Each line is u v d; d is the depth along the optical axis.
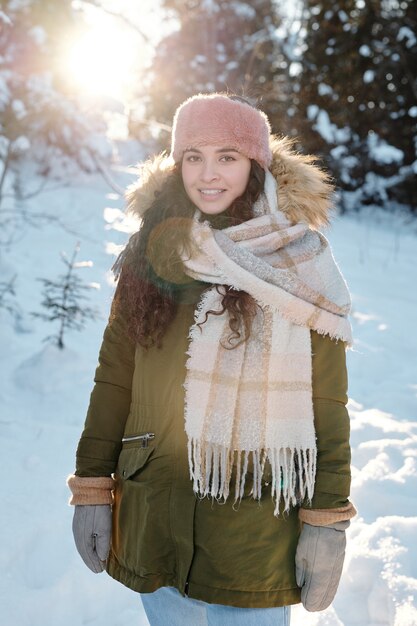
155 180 2.00
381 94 15.39
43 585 2.65
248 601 1.76
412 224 14.05
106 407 1.95
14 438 3.61
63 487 3.20
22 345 4.86
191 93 13.22
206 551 1.77
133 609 2.63
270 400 1.76
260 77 14.12
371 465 3.74
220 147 1.86
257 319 1.80
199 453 1.76
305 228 1.87
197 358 1.79
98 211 8.49
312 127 14.41
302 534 1.79
